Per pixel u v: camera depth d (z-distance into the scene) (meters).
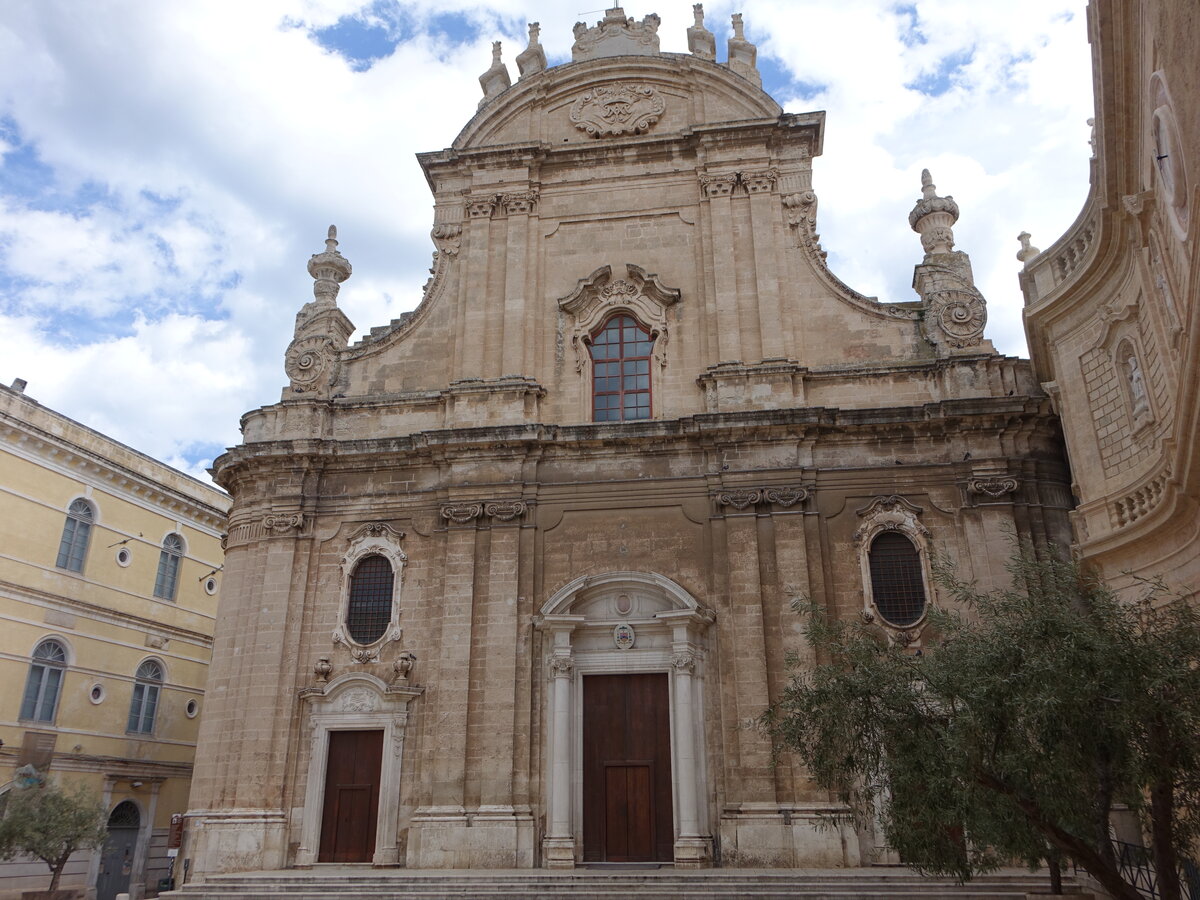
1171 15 9.80
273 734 22.44
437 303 26.58
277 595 23.55
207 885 19.08
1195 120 9.66
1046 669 10.55
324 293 27.11
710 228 25.81
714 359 24.61
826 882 17.64
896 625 21.44
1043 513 21.92
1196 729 10.16
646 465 23.56
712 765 21.17
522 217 26.62
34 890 27.64
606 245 26.31
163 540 37.62
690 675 21.53
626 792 21.53
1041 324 20.52
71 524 33.41
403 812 21.72
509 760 21.42
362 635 23.41
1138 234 16.05
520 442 23.67
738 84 26.84
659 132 27.19
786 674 21.25
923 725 11.96
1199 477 14.00
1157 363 16.38
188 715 37.94
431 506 24.12
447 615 22.75
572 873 18.98
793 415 22.72
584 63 27.92
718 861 20.47
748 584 21.97
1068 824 10.93
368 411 25.52
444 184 27.77
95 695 33.50
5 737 29.73
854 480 22.78
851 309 24.75
